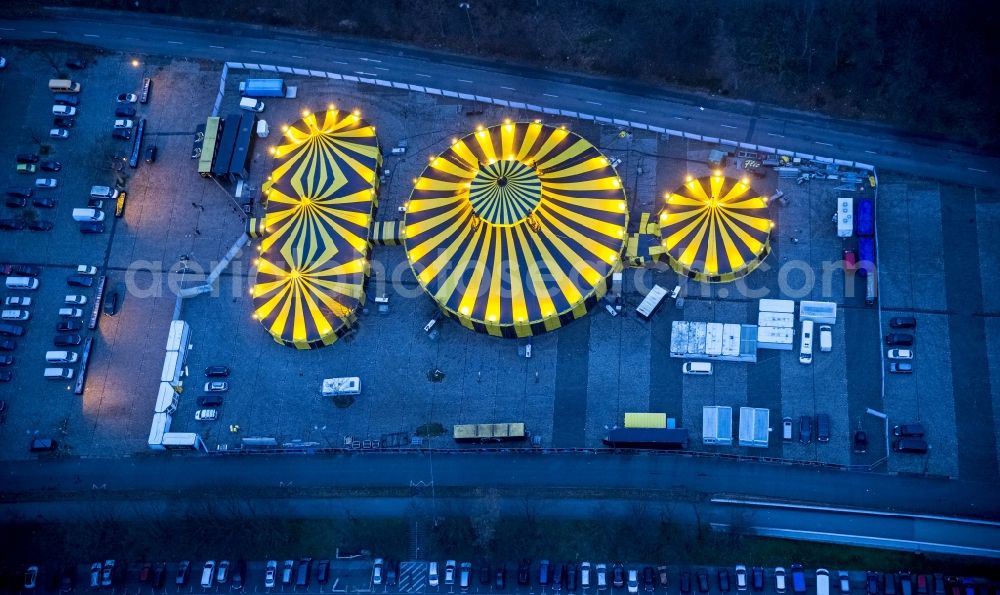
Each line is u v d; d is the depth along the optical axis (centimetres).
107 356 18088
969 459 16425
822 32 18788
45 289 18525
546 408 17212
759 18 19025
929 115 18350
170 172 19112
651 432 16662
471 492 16862
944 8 18575
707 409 16800
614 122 18738
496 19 19612
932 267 17438
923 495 16312
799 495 16488
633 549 16338
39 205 18988
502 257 17362
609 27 19350
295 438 17400
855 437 16588
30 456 17625
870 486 16438
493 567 16425
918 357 16975
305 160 18450
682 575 16138
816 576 15975
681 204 17675
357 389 17375
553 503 16688
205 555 16875
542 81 19212
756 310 17438
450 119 19075
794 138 18450
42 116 19575
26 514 17275
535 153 18000
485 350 17575
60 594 16862
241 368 17838
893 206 17850
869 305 17300
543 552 16438
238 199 18812
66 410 17838
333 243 17925
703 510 16475
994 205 17725
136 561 16925
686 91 18912
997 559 15862
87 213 18750
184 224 18775
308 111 19350
